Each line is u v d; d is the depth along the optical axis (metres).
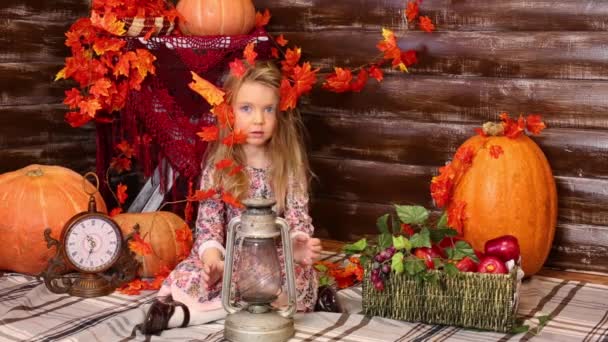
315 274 2.51
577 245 2.93
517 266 2.37
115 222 2.61
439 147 3.12
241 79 2.46
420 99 3.13
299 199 2.53
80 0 3.55
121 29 2.95
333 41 3.26
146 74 3.01
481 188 2.73
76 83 3.57
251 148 2.52
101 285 2.59
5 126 3.28
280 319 2.17
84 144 3.65
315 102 3.33
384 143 3.22
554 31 2.88
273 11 3.37
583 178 2.89
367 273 2.33
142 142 3.17
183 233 2.81
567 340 2.20
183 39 3.01
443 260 2.30
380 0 3.15
